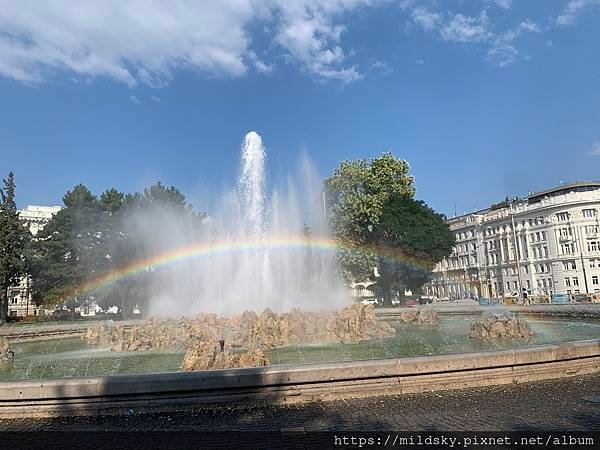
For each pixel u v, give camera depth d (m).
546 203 99.25
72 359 17.91
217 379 8.55
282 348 18.12
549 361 10.02
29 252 61.34
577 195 94.62
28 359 18.52
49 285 59.12
